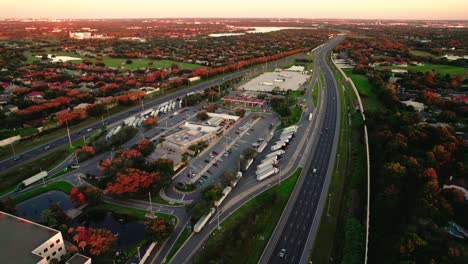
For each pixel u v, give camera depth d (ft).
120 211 490.08
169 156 634.43
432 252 357.00
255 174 592.19
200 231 442.09
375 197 488.85
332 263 387.14
